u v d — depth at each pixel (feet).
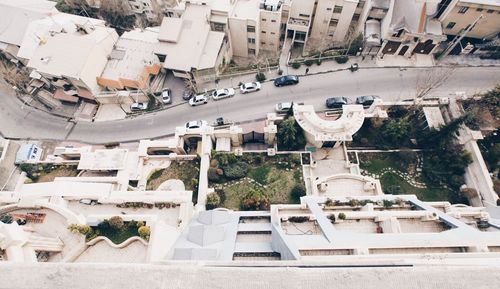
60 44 190.90
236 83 201.98
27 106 211.82
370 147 159.33
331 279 55.42
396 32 180.34
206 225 102.78
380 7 187.21
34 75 201.98
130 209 126.62
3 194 126.62
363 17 199.31
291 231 99.25
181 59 189.78
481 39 194.49
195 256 85.56
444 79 182.91
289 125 150.41
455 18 184.75
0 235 78.28
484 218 109.09
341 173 146.41
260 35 212.64
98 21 211.20
